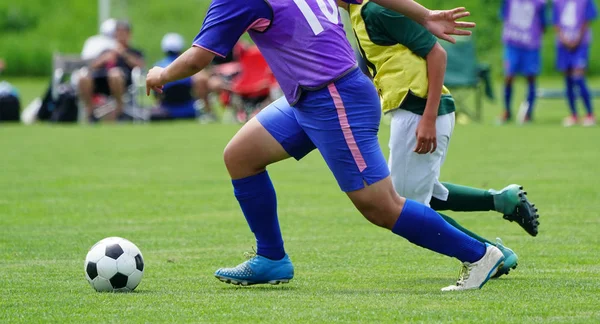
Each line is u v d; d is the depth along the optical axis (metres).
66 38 117.38
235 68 65.44
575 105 56.59
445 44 58.69
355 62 15.43
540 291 15.64
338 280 17.23
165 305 14.62
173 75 15.56
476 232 22.72
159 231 23.34
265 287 16.64
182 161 40.56
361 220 24.92
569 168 35.56
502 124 57.78
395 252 20.27
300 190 31.09
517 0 57.19
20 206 27.78
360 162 15.23
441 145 17.64
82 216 25.88
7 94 63.47
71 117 63.03
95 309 14.33
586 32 55.47
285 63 15.29
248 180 16.47
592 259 19.08
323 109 15.17
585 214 25.00
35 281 17.05
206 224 24.42
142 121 63.03
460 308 14.12
